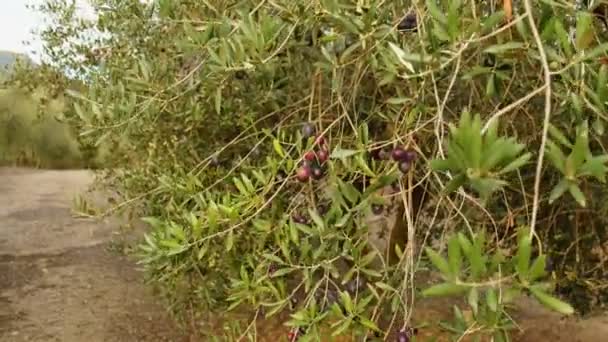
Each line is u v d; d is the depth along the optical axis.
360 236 1.74
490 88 1.61
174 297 3.69
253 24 1.76
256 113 2.69
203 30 2.15
